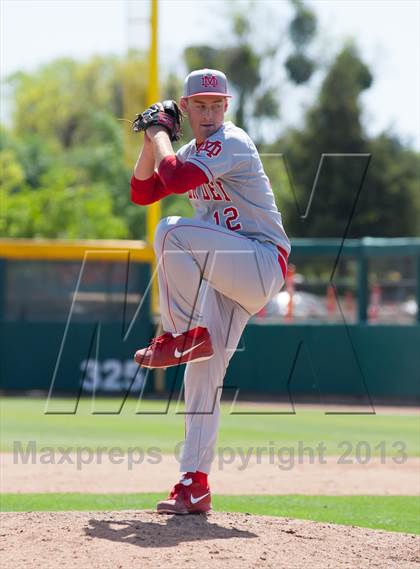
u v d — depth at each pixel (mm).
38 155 138750
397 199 113062
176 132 16203
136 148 61625
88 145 152250
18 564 12992
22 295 58062
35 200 98438
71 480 26500
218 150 15328
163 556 13344
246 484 26203
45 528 14891
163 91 118250
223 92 16000
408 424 42969
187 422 16453
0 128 148125
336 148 112938
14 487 25203
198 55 121750
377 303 67625
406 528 19453
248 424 42719
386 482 26719
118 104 159875
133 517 15789
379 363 56375
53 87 168375
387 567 13602
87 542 14023
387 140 114375
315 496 24188
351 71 115500
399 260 66000
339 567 13406
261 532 15078
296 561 13508
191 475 16203
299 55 121062
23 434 37938
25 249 57406
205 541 14227
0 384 58438
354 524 19906
